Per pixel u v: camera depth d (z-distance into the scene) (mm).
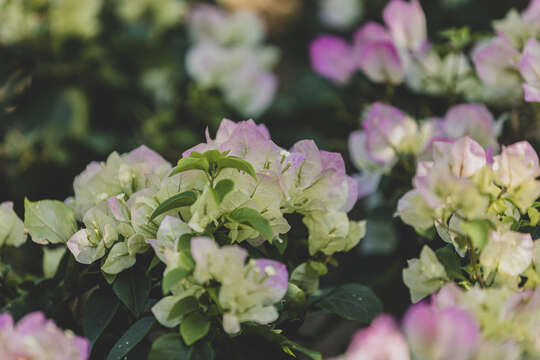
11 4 1598
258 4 3830
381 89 1516
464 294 1042
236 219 1057
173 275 1015
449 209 1076
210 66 1869
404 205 1100
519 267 1073
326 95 2051
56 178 1744
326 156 1138
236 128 1086
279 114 2104
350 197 1155
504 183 1089
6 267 1167
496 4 1752
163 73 1934
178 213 1093
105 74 1766
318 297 1177
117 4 1952
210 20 2143
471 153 1078
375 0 2314
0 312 1136
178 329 1104
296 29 3521
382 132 1288
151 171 1146
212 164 1066
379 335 999
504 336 1028
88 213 1103
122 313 1142
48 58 1671
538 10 1315
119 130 1897
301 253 1171
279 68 3293
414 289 1108
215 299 1025
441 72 1411
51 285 1148
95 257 1099
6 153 1732
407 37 1429
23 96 1694
